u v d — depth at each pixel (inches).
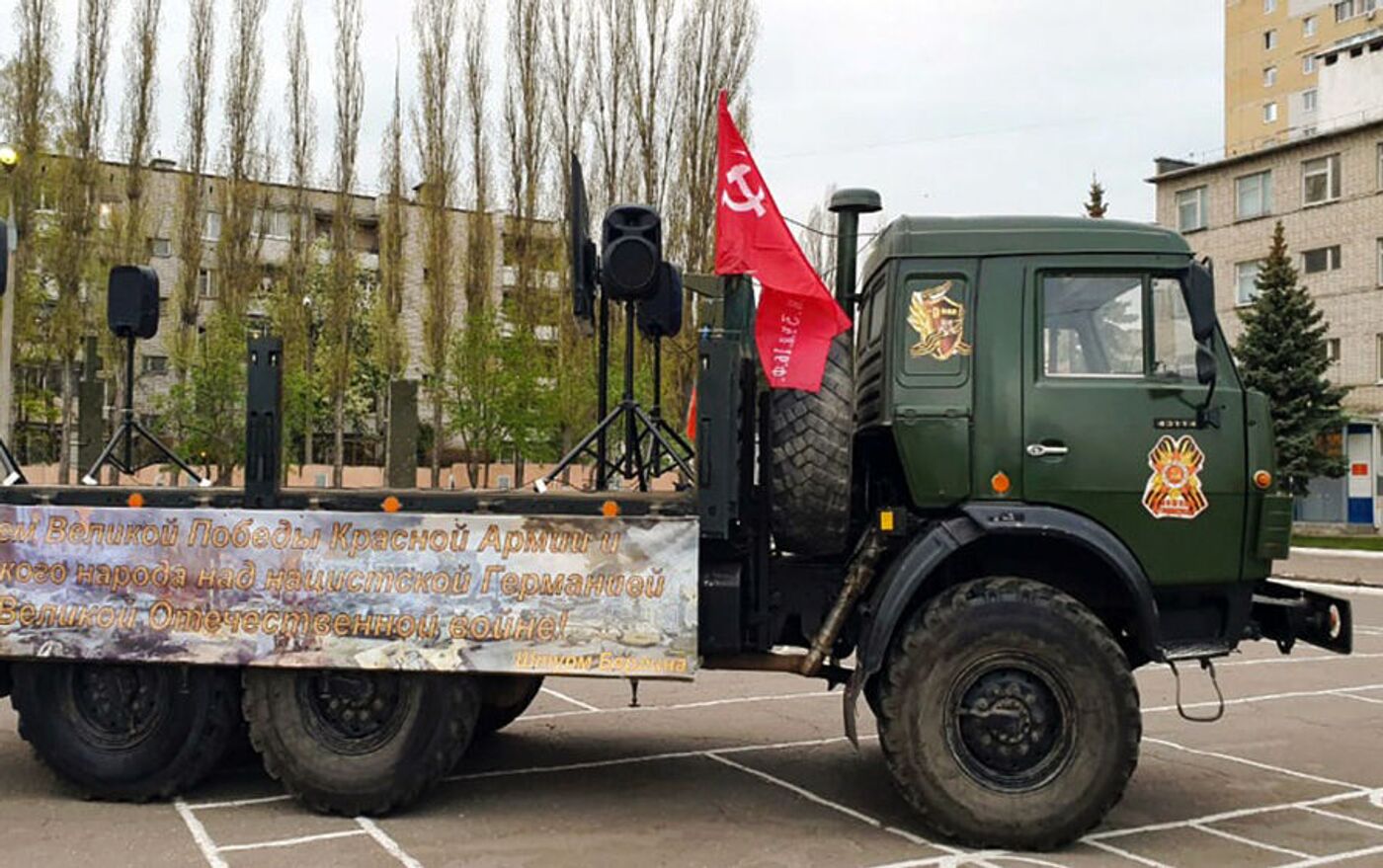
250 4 1267.2
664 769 284.0
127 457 296.5
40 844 216.5
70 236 1143.6
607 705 371.2
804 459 232.5
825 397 235.0
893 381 236.4
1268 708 384.5
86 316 1146.7
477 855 213.6
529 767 284.5
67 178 1144.8
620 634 225.0
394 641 228.5
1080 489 229.8
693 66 1208.8
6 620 235.9
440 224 1259.8
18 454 1187.3
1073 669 217.5
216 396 1016.9
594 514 227.9
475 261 1264.8
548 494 233.5
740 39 1213.7
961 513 231.0
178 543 233.1
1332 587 819.4
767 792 263.4
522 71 1241.4
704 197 1201.4
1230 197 1499.8
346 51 1291.8
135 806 243.1
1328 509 1379.2
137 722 245.0
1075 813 216.7
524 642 226.4
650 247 254.7
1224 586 235.6
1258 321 1216.2
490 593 227.3
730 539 234.8
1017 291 235.1
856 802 255.6
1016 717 220.5
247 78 1267.2
